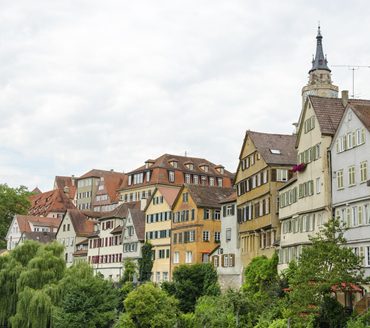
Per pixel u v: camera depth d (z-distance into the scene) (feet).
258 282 206.69
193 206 270.87
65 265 215.31
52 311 190.60
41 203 529.86
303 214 184.65
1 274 208.64
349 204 161.79
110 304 186.39
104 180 488.44
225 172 406.41
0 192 456.45
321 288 135.74
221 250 254.47
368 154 154.30
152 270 297.74
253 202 228.43
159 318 169.89
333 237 145.59
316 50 426.51
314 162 179.42
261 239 222.07
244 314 169.58
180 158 400.47
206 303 193.57
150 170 389.80
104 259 344.69
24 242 225.35
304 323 137.49
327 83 418.51
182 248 275.80
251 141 231.71
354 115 161.89
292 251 190.90
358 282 140.46
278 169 214.69
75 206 527.40
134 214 321.52
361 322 124.57
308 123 185.47
